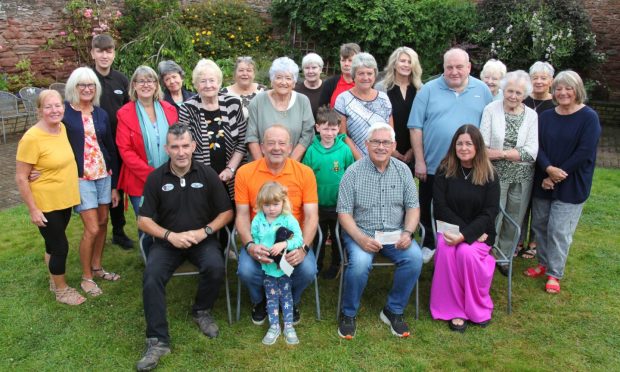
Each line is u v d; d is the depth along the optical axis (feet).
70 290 13.38
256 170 12.47
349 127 14.51
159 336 11.17
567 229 13.80
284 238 11.52
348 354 11.33
